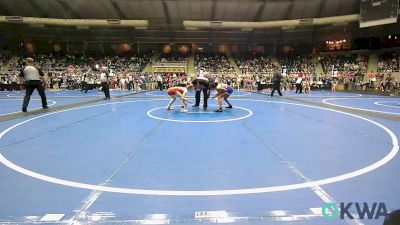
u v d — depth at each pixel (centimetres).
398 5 2798
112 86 3158
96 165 449
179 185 369
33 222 279
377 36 3503
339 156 496
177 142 600
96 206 312
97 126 787
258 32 3944
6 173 413
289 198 331
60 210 304
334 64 3622
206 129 742
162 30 3900
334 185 367
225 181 382
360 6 3091
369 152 523
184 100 1112
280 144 584
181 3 3225
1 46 4056
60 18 3581
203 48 4328
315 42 4100
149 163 459
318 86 3112
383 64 3241
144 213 297
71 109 1177
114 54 4275
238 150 536
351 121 883
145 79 3133
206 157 491
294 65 3809
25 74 1091
